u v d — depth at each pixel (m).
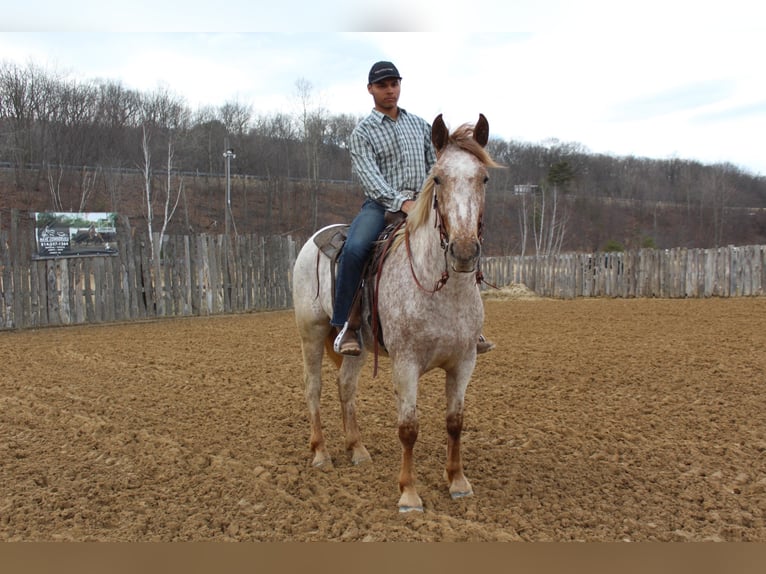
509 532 3.82
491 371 8.52
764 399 6.71
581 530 3.83
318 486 4.62
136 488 4.56
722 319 13.48
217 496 4.43
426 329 4.02
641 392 7.18
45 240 13.98
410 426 4.16
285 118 43.69
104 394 7.39
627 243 42.94
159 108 37.16
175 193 38.19
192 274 16.22
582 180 54.84
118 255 14.80
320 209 41.09
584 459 5.07
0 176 34.16
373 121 4.70
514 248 43.69
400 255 4.22
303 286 5.27
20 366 9.11
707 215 54.97
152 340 11.76
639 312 15.60
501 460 5.10
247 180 43.03
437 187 3.79
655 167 65.31
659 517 4.00
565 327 12.98
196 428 6.05
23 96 33.81
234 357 9.91
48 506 4.22
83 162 34.97
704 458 5.00
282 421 6.33
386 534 3.81
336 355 5.54
